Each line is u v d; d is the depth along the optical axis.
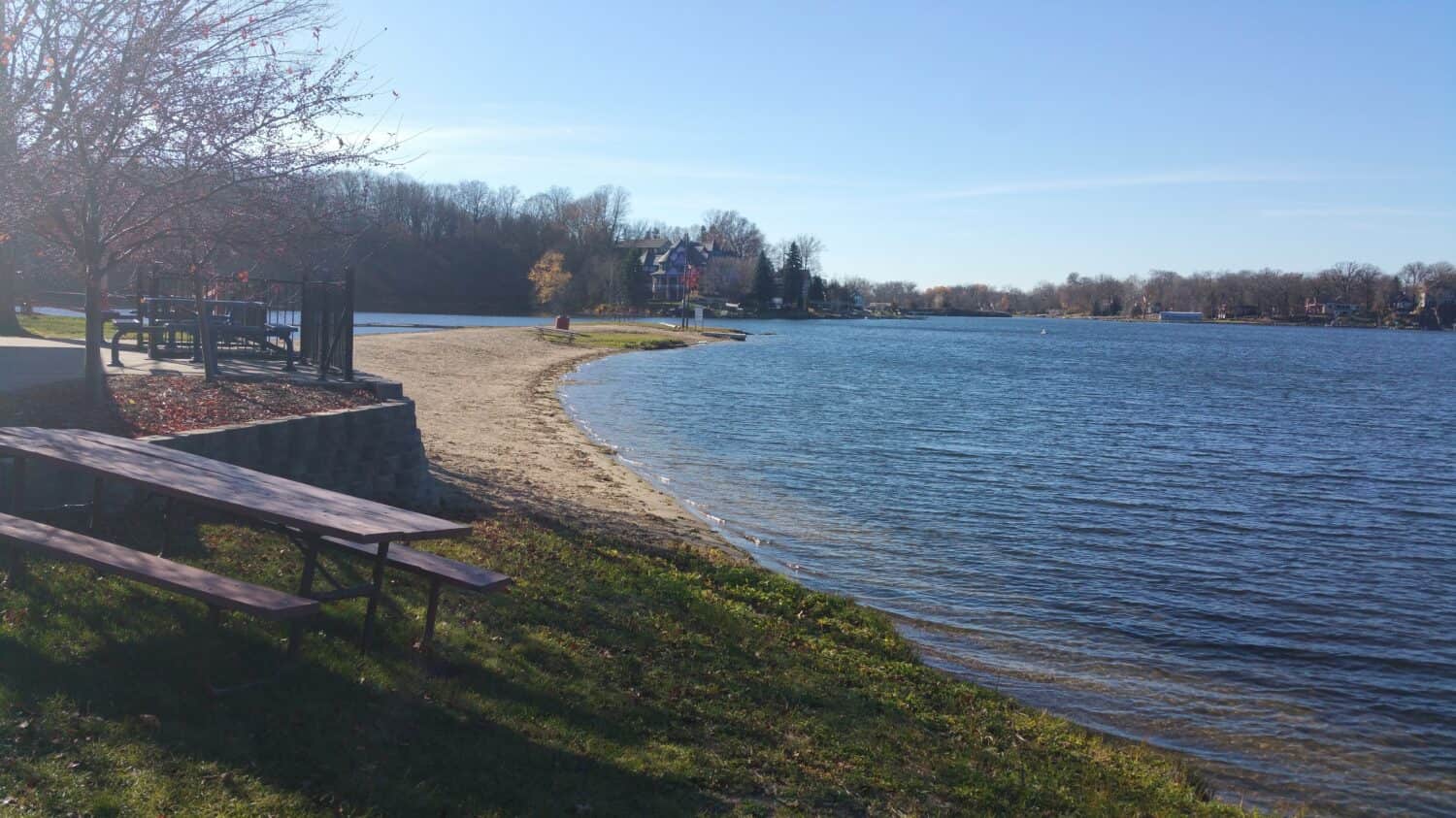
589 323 90.81
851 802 5.81
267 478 6.90
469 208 135.50
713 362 55.50
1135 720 9.15
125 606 6.21
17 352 14.74
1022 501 19.08
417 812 4.63
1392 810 7.76
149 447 7.35
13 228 8.93
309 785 4.67
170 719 5.05
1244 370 67.94
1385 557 16.05
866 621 10.73
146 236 9.68
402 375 30.77
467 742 5.43
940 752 7.03
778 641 9.00
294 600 5.38
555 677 6.62
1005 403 38.84
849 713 7.37
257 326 15.97
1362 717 9.59
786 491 18.83
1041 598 12.81
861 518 16.78
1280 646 11.49
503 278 124.88
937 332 126.69
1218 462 25.69
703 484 18.97
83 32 8.43
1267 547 16.36
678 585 9.98
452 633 6.89
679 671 7.37
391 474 11.45
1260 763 8.45
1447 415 40.44
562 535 11.38
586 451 21.02
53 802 4.21
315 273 14.43
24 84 8.31
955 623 11.55
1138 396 44.78
